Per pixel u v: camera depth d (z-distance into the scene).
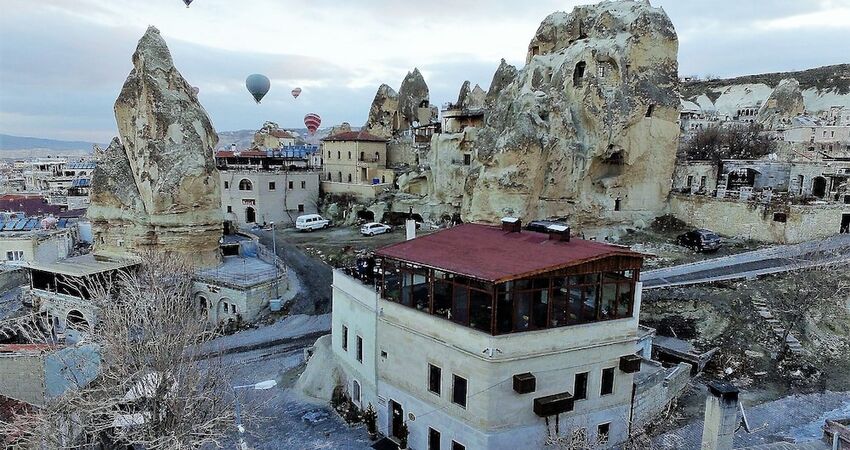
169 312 26.80
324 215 79.75
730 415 19.28
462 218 63.19
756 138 84.50
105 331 24.34
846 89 129.00
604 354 23.23
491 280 20.23
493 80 86.50
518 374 21.38
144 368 22.88
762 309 36.12
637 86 55.50
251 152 91.81
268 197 76.44
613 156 57.41
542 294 21.84
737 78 158.38
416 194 77.19
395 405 26.03
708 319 36.28
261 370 35.41
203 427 21.22
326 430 27.20
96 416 22.45
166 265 43.12
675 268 44.25
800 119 98.38
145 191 49.62
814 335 34.41
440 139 71.19
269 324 44.62
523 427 21.78
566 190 57.44
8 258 56.84
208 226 51.66
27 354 24.45
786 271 40.25
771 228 49.81
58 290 43.72
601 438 23.38
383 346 26.16
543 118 56.78
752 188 59.91
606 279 22.97
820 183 58.81
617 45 55.38
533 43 68.19
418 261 23.92
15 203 84.19
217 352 33.25
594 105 55.38
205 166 50.72
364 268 29.47
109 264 46.47
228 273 48.97
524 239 26.02
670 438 25.31
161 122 48.75
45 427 20.23
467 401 21.89
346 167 85.75
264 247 60.81
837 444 19.80
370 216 76.94
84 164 149.88
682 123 107.44
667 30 56.50
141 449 23.25
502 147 54.28
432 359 23.44
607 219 58.25
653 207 59.78
